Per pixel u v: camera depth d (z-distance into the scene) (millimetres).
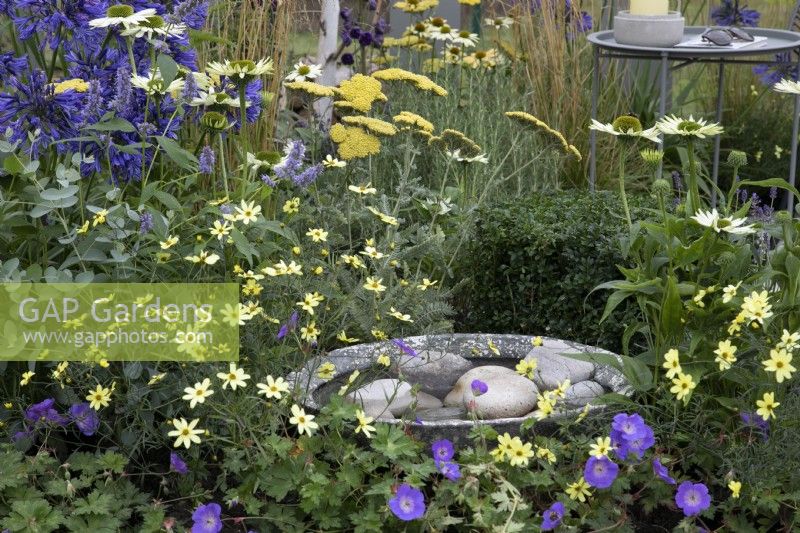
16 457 2408
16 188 2828
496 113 4898
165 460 2725
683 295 2779
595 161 4977
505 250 3533
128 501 2438
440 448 2422
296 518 2428
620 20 4371
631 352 3287
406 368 2998
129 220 2814
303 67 4195
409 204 4227
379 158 4520
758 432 2516
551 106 5133
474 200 3941
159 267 2771
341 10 5312
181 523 2465
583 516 2357
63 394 2668
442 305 3164
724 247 2613
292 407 2412
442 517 2289
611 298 2705
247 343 2709
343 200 3760
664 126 2658
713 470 2604
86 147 2969
